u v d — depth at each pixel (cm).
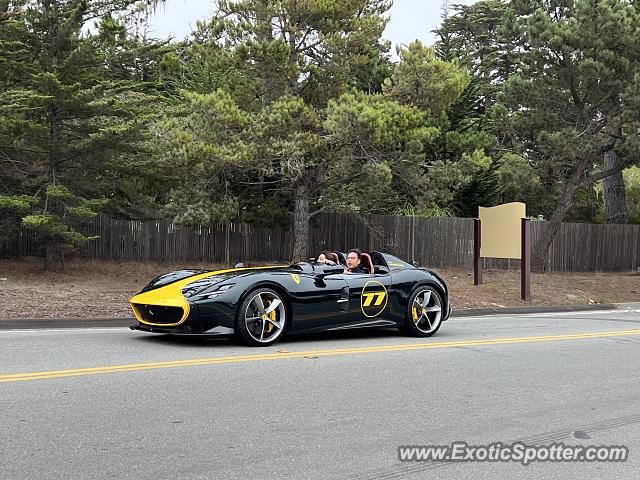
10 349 884
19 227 1838
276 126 1781
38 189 1727
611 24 2131
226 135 1795
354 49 1938
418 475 475
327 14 1881
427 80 1873
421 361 889
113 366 780
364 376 779
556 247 2639
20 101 1633
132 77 2361
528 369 864
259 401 648
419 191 2028
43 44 1695
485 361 909
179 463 477
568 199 2406
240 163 1788
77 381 702
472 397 701
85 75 1727
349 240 2314
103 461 476
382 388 723
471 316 1612
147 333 1073
